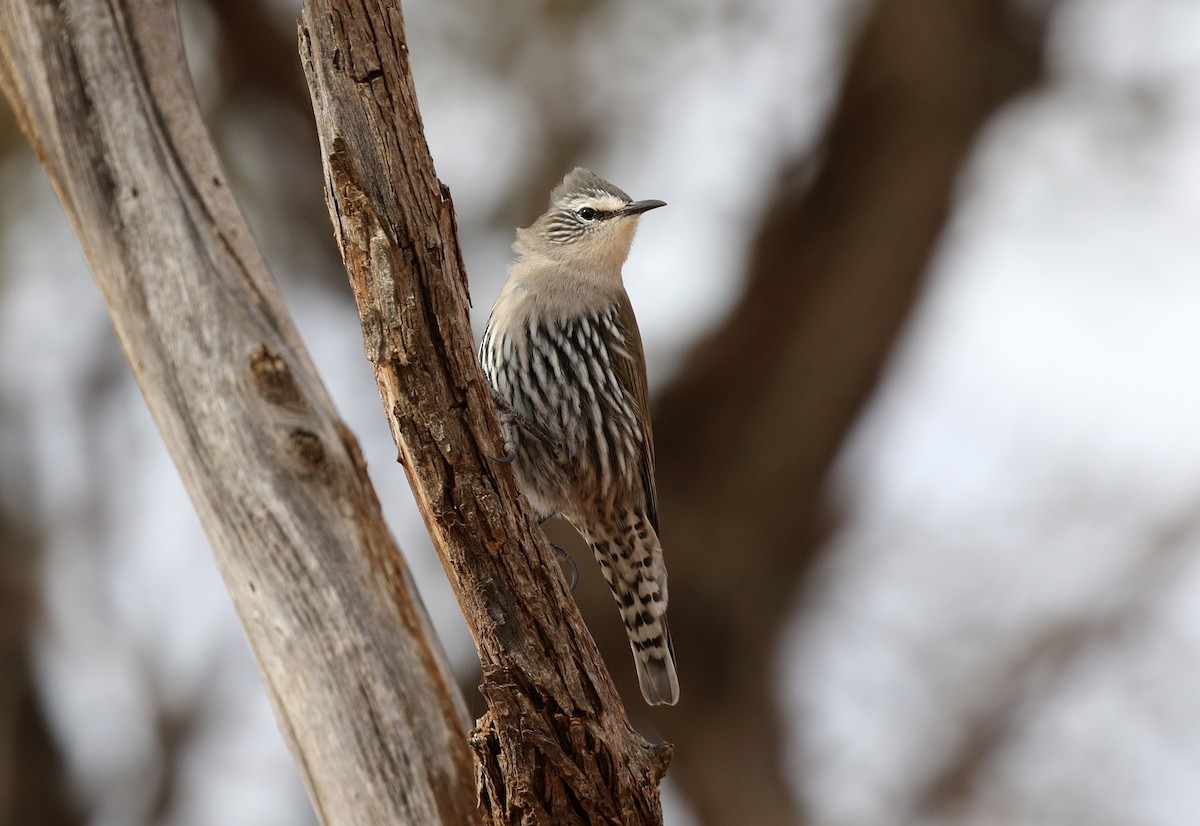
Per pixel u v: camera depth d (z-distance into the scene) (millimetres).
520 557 6266
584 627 6348
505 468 6301
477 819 6586
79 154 6426
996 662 17000
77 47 6387
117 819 15305
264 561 6453
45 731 14680
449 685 6715
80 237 6527
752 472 15781
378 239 6070
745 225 15586
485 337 10414
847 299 15281
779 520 15914
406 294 6102
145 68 6461
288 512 6414
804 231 15352
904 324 15359
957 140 14773
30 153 12898
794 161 15328
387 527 6688
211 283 6402
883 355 15477
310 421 6426
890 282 15188
